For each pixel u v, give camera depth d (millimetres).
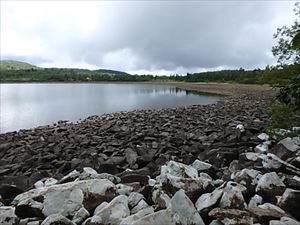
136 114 32688
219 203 5328
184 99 63062
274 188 5949
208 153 9938
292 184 6234
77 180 6902
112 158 10625
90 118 32719
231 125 17766
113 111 42344
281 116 8422
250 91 72750
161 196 5707
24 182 8227
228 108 33875
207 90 97875
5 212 5543
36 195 5941
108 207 5434
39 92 98438
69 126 25281
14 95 81500
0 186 7410
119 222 5207
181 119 24812
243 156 8508
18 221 5461
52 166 10852
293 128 8961
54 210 5633
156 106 48125
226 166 8836
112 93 92750
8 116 37938
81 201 5766
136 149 12188
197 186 5969
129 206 5684
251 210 5145
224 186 5648
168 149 12023
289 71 7559
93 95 81938
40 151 13984
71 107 49250
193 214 5027
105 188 6035
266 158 7695
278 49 7969
